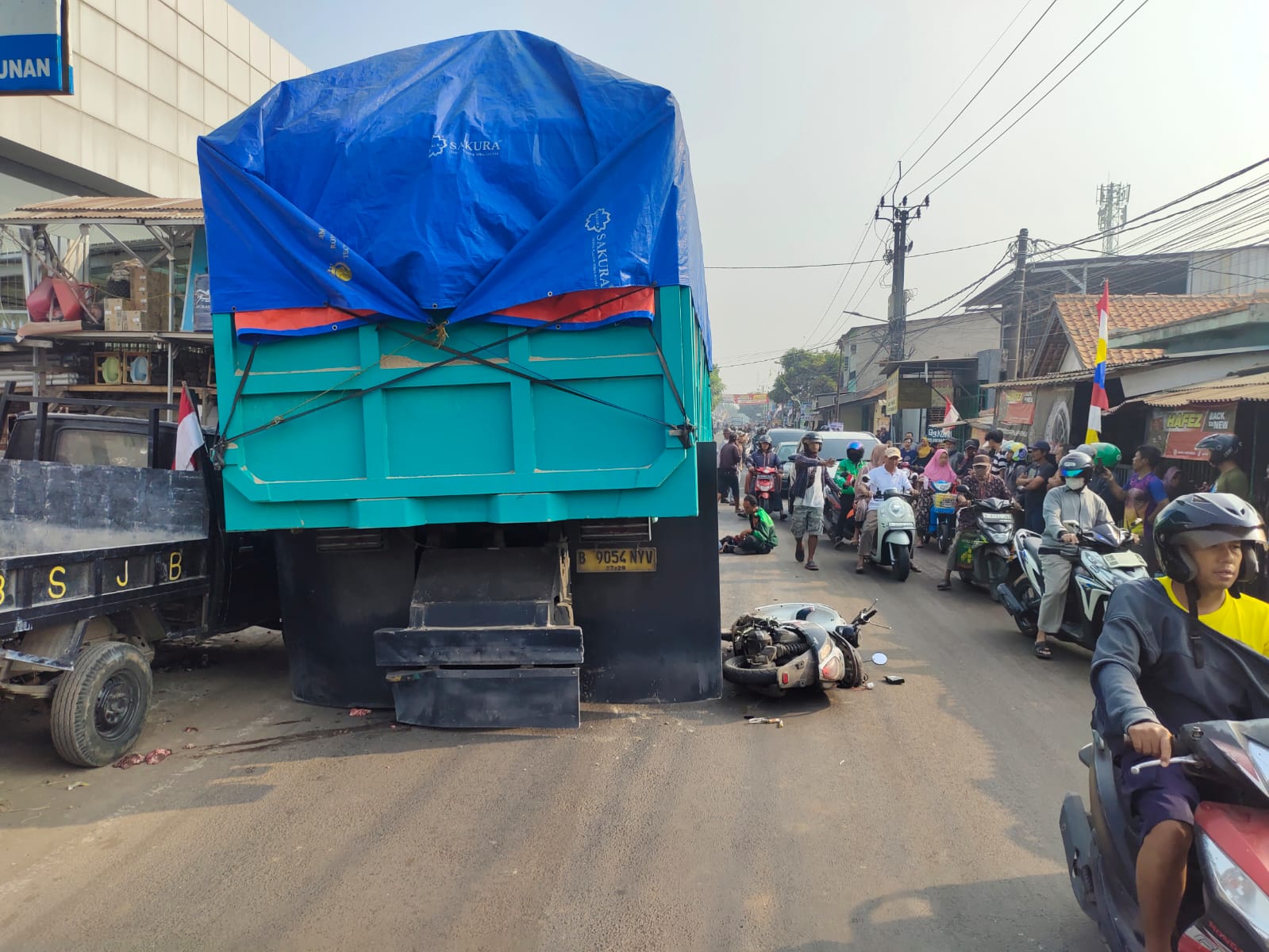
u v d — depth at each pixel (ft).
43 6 19.15
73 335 42.11
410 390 14.89
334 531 17.26
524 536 17.62
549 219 14.08
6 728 17.20
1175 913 7.39
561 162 14.56
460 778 14.42
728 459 55.21
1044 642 21.85
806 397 225.15
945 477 39.60
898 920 10.14
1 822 13.03
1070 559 21.11
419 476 14.89
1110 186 123.65
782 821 12.75
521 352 14.57
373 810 13.28
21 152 59.21
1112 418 47.39
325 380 14.92
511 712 16.43
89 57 63.46
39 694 14.84
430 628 16.30
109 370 45.03
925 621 26.08
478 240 14.38
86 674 14.78
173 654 22.84
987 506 29.50
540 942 9.75
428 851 11.93
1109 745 8.52
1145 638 8.59
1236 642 8.36
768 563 37.22
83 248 50.49
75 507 14.98
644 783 14.15
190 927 10.18
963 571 30.71
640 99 14.42
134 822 13.01
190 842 12.33
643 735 16.31
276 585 20.99
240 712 18.07
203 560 18.24
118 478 15.96
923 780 14.21
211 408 44.32
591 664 17.83
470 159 14.49
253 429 15.20
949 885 10.93
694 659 17.76
